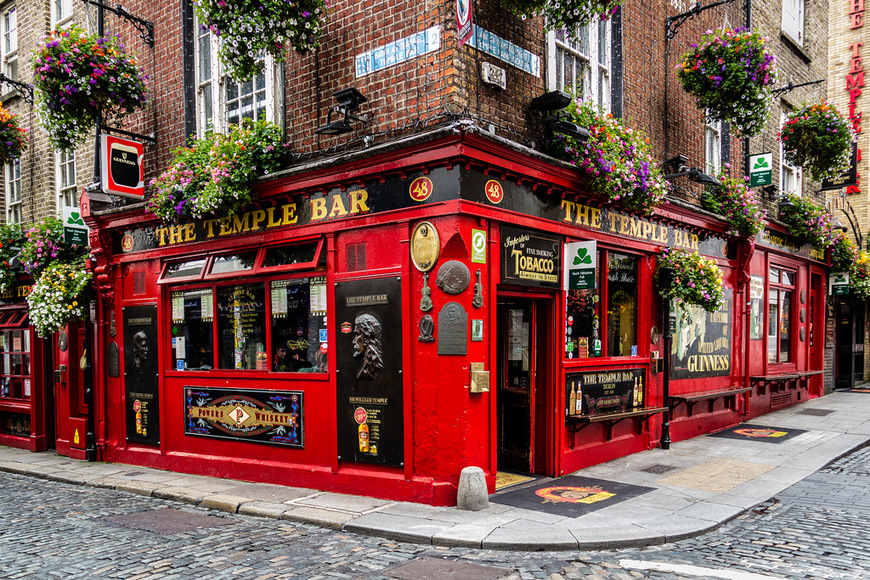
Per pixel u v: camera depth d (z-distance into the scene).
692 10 9.71
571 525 5.54
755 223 10.77
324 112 7.54
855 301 16.64
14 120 11.62
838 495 6.77
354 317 7.05
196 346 9.06
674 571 4.52
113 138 8.84
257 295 8.28
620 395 8.62
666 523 5.60
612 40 8.84
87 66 8.55
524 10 6.58
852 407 13.03
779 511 6.21
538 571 4.56
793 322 13.83
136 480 8.48
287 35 6.95
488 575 4.48
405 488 6.56
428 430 6.43
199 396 8.88
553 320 7.56
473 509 6.07
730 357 11.33
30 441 11.84
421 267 6.45
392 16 6.86
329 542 5.45
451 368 6.34
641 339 9.11
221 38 7.02
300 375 7.64
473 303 6.38
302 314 7.74
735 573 4.45
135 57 9.32
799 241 13.72
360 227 7.01
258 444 8.12
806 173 14.53
